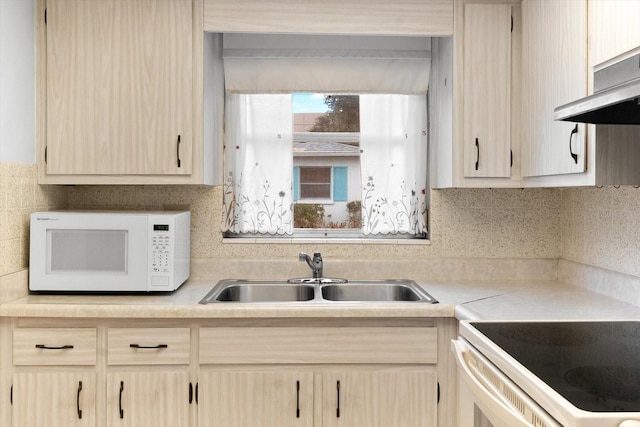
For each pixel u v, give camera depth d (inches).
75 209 95.3
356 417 73.9
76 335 72.9
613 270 80.6
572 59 66.2
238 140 98.3
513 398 41.2
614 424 31.3
